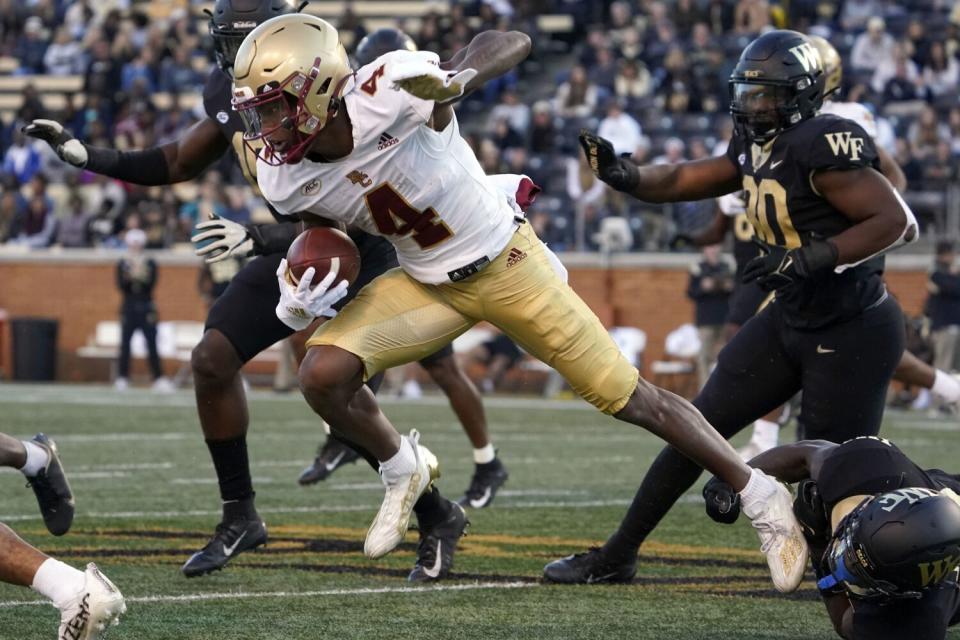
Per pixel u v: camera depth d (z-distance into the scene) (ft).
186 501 87.97
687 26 228.43
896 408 176.55
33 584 42.96
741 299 94.32
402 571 64.85
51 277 228.43
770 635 52.26
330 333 54.49
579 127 216.74
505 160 214.28
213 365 62.13
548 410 167.73
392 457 56.34
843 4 225.76
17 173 243.40
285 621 53.42
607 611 56.24
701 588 61.31
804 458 51.98
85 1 279.90
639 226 201.77
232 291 63.10
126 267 203.41
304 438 130.93
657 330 197.88
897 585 42.96
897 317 58.49
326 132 50.78
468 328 56.34
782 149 56.44
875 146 56.08
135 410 159.33
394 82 49.96
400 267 56.08
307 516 82.23
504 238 54.08
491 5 236.84
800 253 54.44
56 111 264.31
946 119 205.87
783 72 55.52
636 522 61.05
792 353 58.85
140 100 245.45
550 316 54.34
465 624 53.36
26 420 144.97
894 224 54.54
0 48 282.36
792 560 52.08
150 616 53.98
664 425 54.29
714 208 190.29
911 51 212.64
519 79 239.09
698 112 215.51
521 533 76.89
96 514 81.97
